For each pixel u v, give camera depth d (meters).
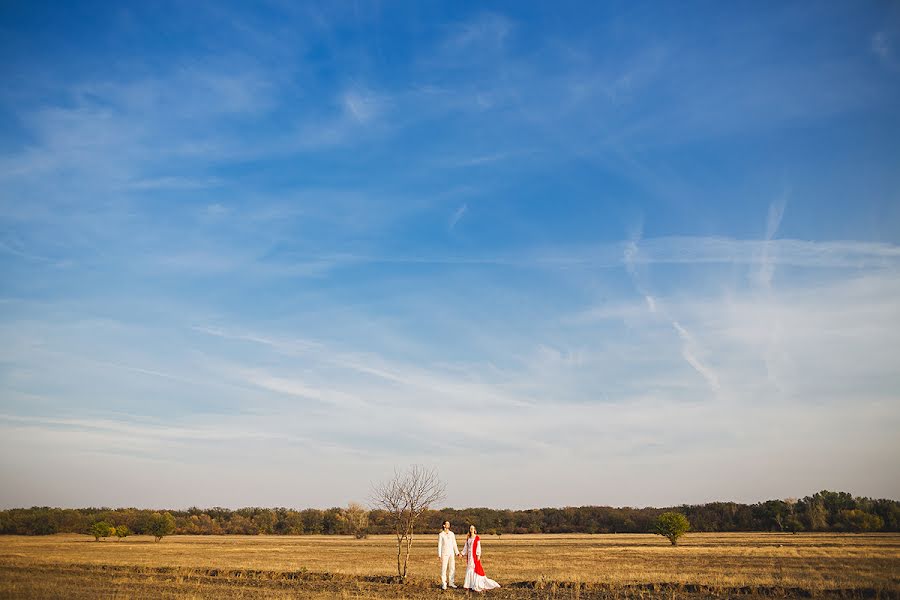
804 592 23.64
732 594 23.66
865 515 111.38
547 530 136.12
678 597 22.94
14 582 25.78
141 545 71.81
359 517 127.94
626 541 88.75
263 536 120.56
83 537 101.94
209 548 65.19
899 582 25.55
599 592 24.59
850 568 33.62
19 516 104.00
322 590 24.98
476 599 22.47
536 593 24.16
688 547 64.81
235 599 21.89
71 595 22.09
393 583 27.91
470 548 24.48
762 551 52.81
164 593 23.31
